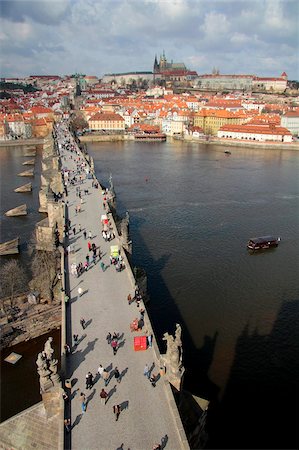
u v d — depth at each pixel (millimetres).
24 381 58469
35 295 74000
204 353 63062
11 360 61750
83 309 53062
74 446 33969
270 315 73438
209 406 53312
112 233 80750
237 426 50781
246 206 138875
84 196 108938
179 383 39906
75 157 165875
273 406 53844
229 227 117625
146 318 50219
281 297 79438
